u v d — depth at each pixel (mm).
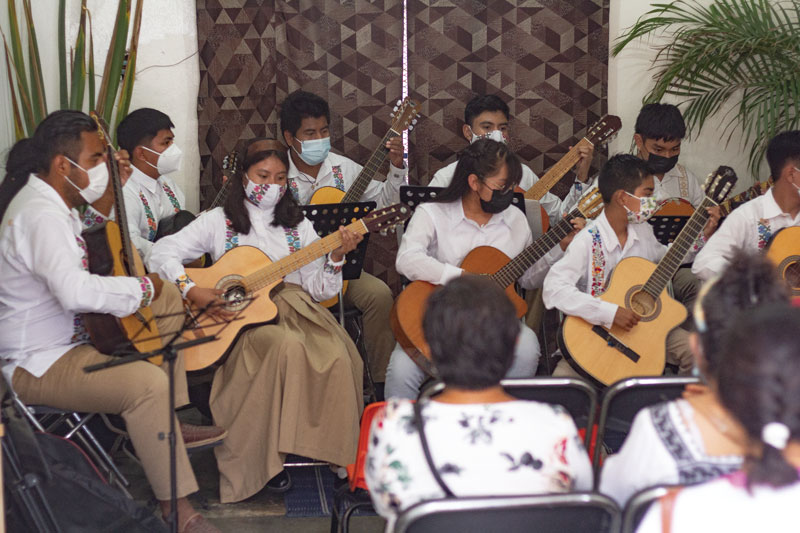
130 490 3240
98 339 2715
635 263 3277
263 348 3188
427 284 3385
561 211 4211
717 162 4625
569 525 1537
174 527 2314
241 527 3027
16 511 2330
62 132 2668
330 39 4473
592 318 3154
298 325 3350
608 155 4621
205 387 3639
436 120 4570
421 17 4484
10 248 2666
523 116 4586
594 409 2102
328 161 4293
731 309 1429
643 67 4559
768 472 1146
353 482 2498
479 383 1628
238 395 3201
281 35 4438
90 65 4020
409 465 1583
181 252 3387
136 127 3799
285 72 4477
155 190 3924
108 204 3289
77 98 3990
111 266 2805
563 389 2139
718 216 3330
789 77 4172
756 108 4527
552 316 4512
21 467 2342
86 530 2402
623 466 1522
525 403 1646
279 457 3125
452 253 3484
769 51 4176
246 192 3434
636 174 3252
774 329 1148
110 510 2428
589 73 4559
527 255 3400
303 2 4438
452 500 1482
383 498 1598
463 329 1609
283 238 3496
